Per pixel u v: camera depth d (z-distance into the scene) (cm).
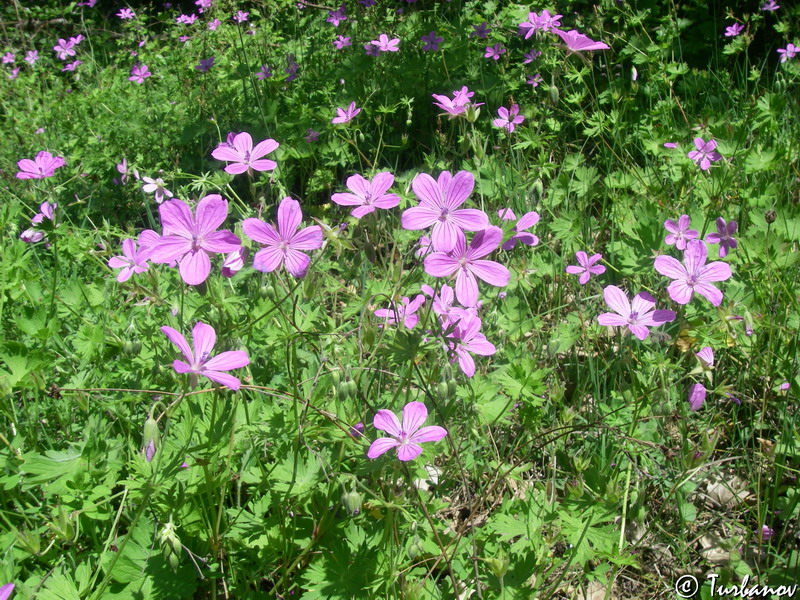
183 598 33
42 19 145
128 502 36
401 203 54
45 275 55
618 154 71
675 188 63
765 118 63
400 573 32
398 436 29
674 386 42
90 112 93
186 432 33
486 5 86
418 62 78
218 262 37
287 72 87
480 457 41
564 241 56
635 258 50
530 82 74
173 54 102
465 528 34
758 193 57
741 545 39
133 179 74
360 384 35
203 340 28
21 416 42
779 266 48
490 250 29
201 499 33
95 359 42
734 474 44
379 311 36
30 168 51
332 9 98
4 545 34
